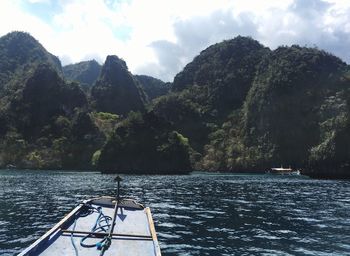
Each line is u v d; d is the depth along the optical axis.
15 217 26.12
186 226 23.31
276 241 19.33
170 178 87.94
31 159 142.25
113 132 130.25
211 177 95.88
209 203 35.78
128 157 126.69
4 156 144.62
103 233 12.66
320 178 99.44
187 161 132.88
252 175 113.44
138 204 17.78
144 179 81.44
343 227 23.55
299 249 17.64
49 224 23.48
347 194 48.28
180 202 36.25
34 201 35.69
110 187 54.22
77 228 13.69
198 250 17.23
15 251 16.72
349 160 111.88
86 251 11.06
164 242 18.73
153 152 129.38
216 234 20.95
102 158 126.38
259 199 40.31
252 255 16.50
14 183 62.00
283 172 129.50
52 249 11.11
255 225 24.02
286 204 35.91
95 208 16.69
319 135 137.50
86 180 72.56
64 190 48.56
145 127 132.00
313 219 26.73
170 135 134.12
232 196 43.38
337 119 121.06
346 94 138.62
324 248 17.91
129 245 11.80
